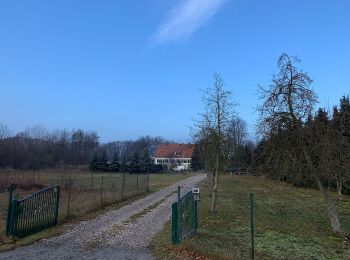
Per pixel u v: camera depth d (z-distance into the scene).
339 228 20.11
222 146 24.30
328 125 21.11
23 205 14.53
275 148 21.02
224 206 27.14
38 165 87.00
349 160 20.34
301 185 51.78
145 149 139.50
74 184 40.66
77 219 19.09
